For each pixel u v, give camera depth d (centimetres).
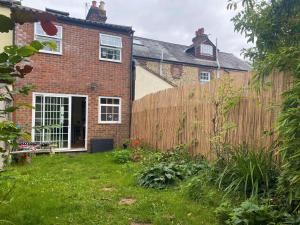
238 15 505
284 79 491
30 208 446
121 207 453
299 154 344
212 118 719
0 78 151
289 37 464
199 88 795
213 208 438
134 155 943
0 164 519
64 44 1235
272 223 343
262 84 511
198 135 784
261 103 553
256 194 417
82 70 1274
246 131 591
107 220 401
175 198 493
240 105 613
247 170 466
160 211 433
